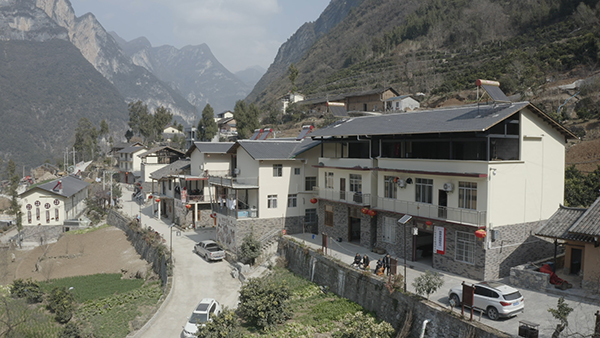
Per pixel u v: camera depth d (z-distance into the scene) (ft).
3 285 131.34
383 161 107.55
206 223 170.60
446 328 67.92
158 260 131.64
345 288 92.63
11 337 91.71
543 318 66.49
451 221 88.74
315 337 77.87
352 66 482.28
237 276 117.08
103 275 139.74
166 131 482.28
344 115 137.49
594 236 72.13
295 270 112.88
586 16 283.79
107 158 403.54
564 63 242.17
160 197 191.31
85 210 243.19
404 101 278.67
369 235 111.86
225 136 368.27
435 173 92.43
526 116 90.38
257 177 131.44
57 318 103.24
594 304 70.23
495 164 84.84
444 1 517.14
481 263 84.79
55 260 159.74
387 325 72.18
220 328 79.10
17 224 195.31
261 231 131.75
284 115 363.35
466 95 261.24
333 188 125.08
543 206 94.73
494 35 361.92
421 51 420.36
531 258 92.22
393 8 627.46
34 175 400.47
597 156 144.05
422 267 95.76
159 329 90.48
